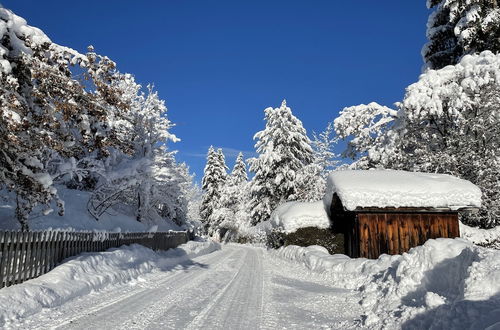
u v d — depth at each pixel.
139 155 22.98
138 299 7.98
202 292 9.25
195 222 43.59
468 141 19.47
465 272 6.01
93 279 8.70
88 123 9.42
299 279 12.82
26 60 7.91
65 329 5.50
